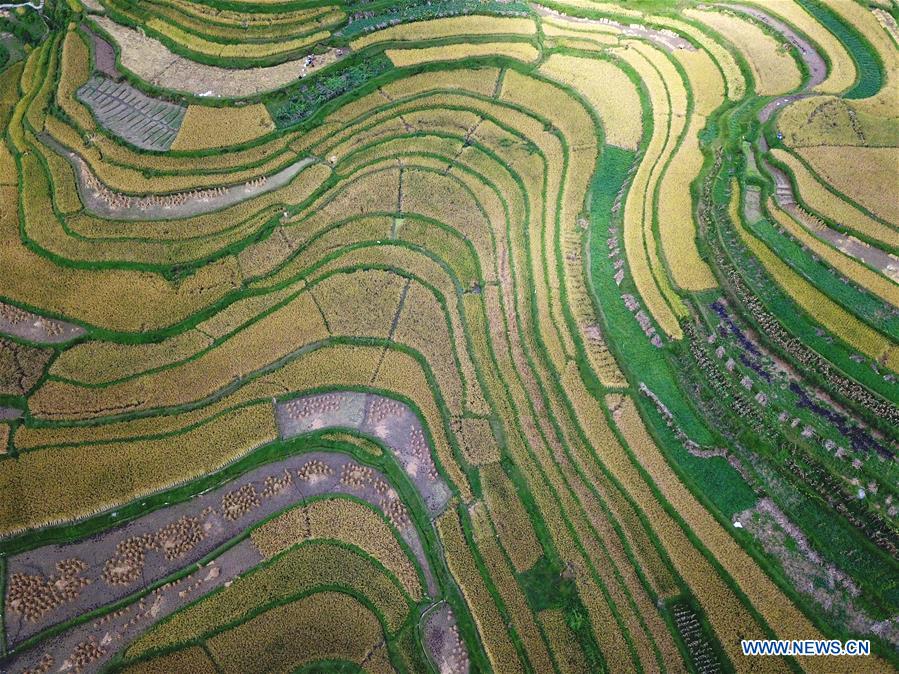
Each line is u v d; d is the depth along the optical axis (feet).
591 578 88.74
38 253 123.34
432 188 127.44
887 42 142.31
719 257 109.19
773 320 100.32
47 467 100.17
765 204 112.88
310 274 118.21
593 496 93.97
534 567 90.94
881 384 92.94
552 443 98.78
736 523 89.10
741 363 98.68
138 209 127.95
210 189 129.80
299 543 94.58
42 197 130.93
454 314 112.78
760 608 82.94
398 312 113.60
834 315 99.19
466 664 86.38
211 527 95.66
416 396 105.19
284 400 105.60
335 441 102.01
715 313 104.32
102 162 134.31
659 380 101.60
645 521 91.20
